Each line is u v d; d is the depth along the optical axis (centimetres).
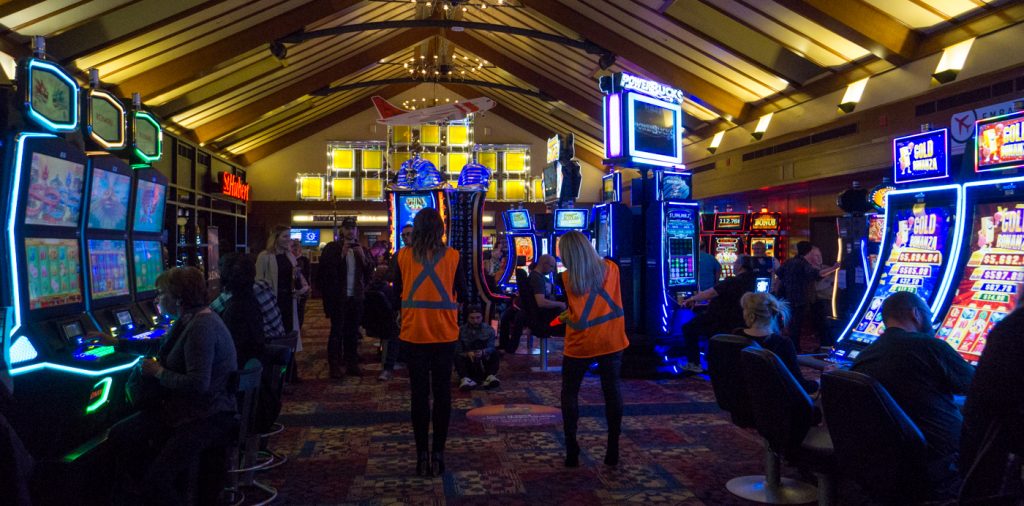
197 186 1731
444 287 385
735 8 1067
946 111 966
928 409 274
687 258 750
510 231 1339
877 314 438
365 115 2317
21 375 322
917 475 249
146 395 310
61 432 335
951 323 398
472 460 419
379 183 2295
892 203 459
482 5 1525
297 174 2283
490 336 658
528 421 516
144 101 1232
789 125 1331
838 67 1141
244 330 354
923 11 905
